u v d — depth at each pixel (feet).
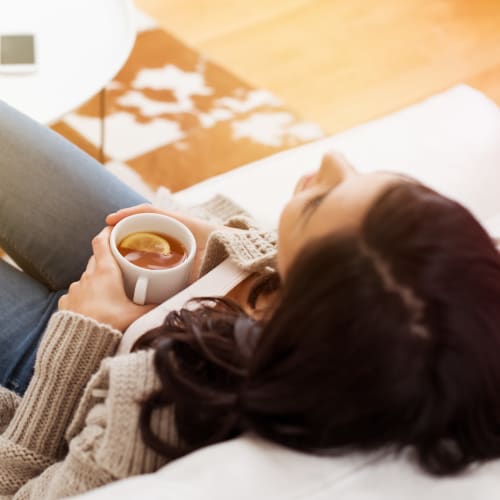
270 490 2.04
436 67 8.50
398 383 1.82
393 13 9.13
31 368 3.56
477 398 1.89
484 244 1.95
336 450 2.06
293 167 4.58
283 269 2.28
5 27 5.30
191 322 2.52
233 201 4.02
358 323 1.83
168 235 3.35
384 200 1.98
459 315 1.82
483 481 2.14
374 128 4.83
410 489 2.08
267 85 7.83
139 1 8.45
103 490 2.10
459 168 4.63
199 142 7.05
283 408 1.99
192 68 7.78
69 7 5.56
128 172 6.64
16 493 2.92
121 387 2.40
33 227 3.89
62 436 3.02
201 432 2.31
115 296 3.16
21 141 4.01
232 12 8.62
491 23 9.25
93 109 7.11
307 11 8.89
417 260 1.85
